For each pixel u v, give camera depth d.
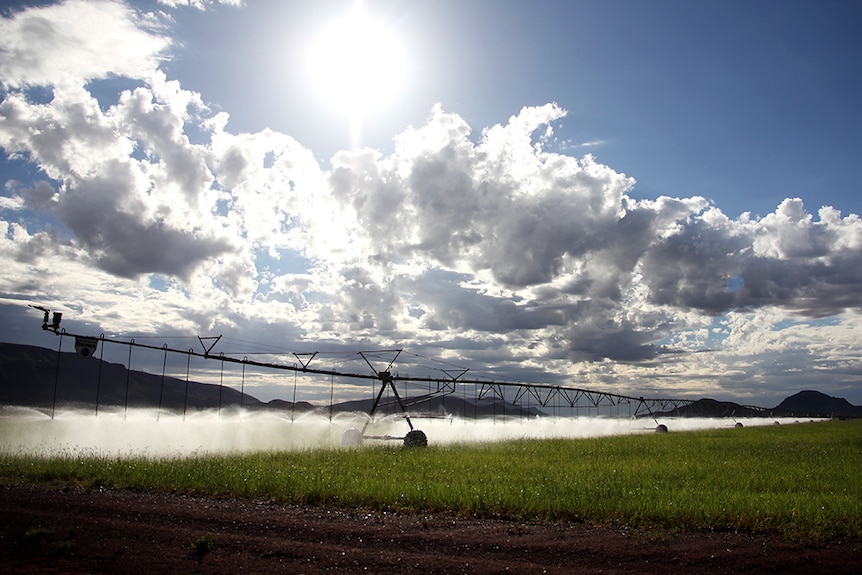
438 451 37.84
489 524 15.96
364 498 18.72
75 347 45.00
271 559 12.95
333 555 13.23
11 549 13.31
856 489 21.22
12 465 24.91
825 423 134.75
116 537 14.43
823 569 12.30
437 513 17.28
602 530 15.29
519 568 12.41
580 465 28.56
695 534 14.89
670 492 19.47
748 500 17.98
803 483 22.44
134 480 21.47
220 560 12.80
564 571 12.24
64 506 17.58
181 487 20.62
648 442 49.84
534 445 45.06
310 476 22.28
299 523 15.89
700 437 60.72
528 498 18.27
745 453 37.28
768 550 13.47
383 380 59.50
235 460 28.52
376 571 12.27
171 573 11.87
